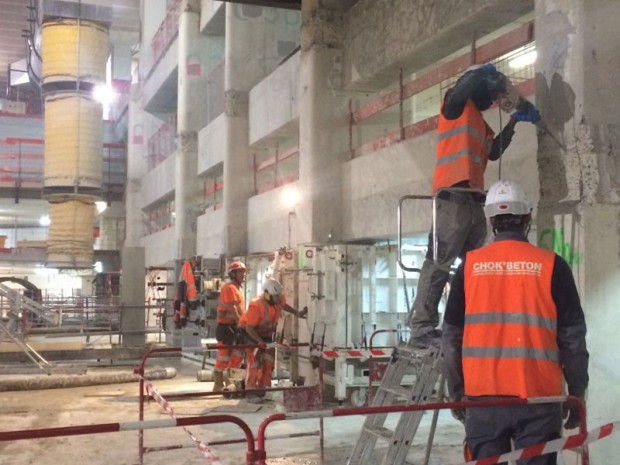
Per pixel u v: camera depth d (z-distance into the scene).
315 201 11.00
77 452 6.96
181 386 11.59
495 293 3.38
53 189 23.34
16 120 31.14
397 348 5.35
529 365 3.28
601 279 5.18
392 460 4.93
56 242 23.59
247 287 14.02
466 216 5.16
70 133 22.98
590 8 5.28
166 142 26.16
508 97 5.12
